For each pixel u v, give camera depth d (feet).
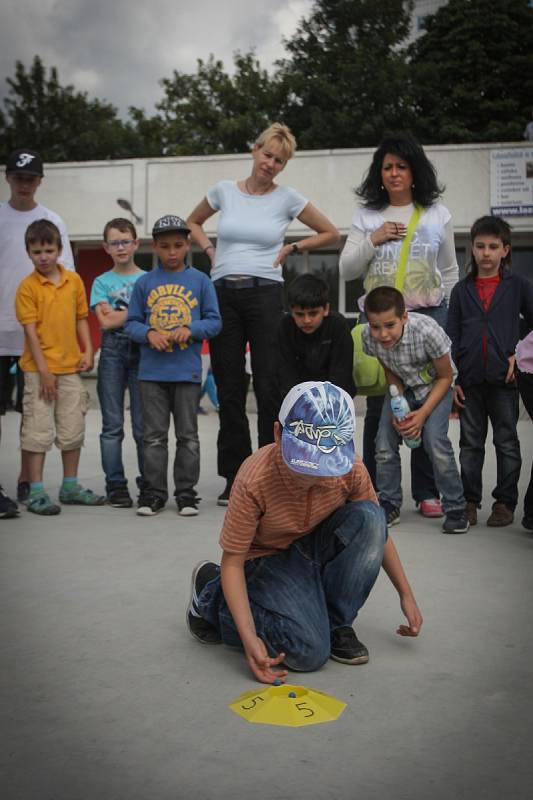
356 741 6.47
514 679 7.76
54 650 8.52
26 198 16.76
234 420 16.08
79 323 16.55
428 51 94.12
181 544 13.00
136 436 16.84
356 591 8.24
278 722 6.78
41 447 15.53
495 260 14.80
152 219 59.26
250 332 15.94
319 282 13.23
